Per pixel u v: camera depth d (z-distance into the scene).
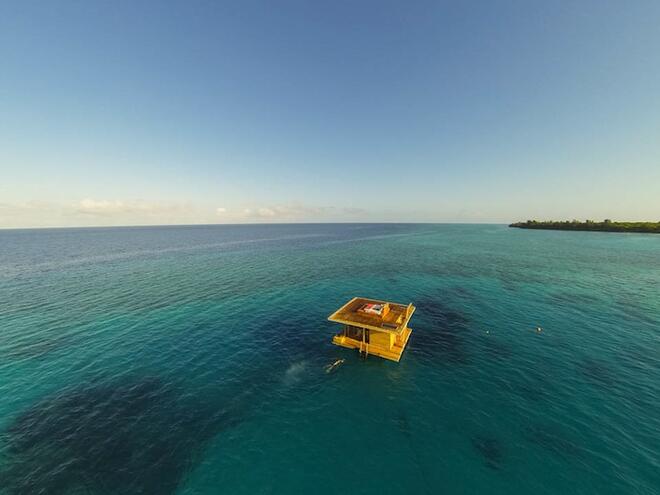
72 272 55.94
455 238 136.38
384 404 17.94
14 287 44.41
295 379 20.67
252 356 23.78
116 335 27.45
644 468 12.98
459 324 30.20
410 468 13.38
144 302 37.31
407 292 41.81
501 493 12.09
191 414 17.05
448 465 13.49
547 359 22.84
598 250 85.00
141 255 80.69
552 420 16.20
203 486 12.66
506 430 15.56
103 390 19.17
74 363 22.44
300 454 14.27
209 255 79.69
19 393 18.70
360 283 46.94
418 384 19.91
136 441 14.98
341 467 13.53
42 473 13.11
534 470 13.09
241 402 18.17
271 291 42.56
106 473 13.16
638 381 19.64
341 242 118.50
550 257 72.00
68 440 14.95
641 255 74.00
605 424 15.75
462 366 22.09
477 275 52.03
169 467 13.52
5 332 27.91
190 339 26.75
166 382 20.16
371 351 23.38
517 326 29.41
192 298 39.09
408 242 116.50
